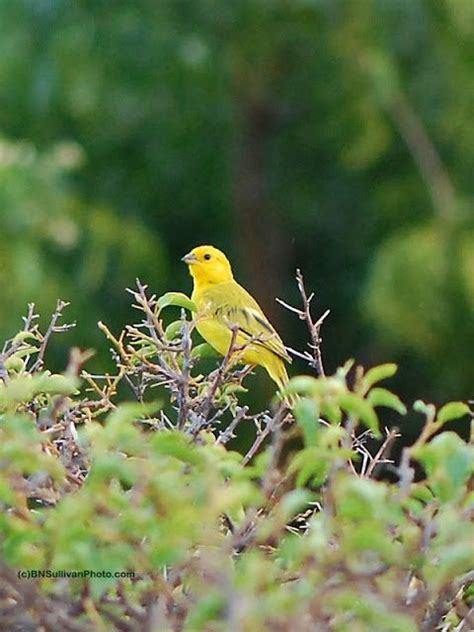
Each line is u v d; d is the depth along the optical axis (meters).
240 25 19.52
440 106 19.22
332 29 19.45
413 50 19.25
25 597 4.38
